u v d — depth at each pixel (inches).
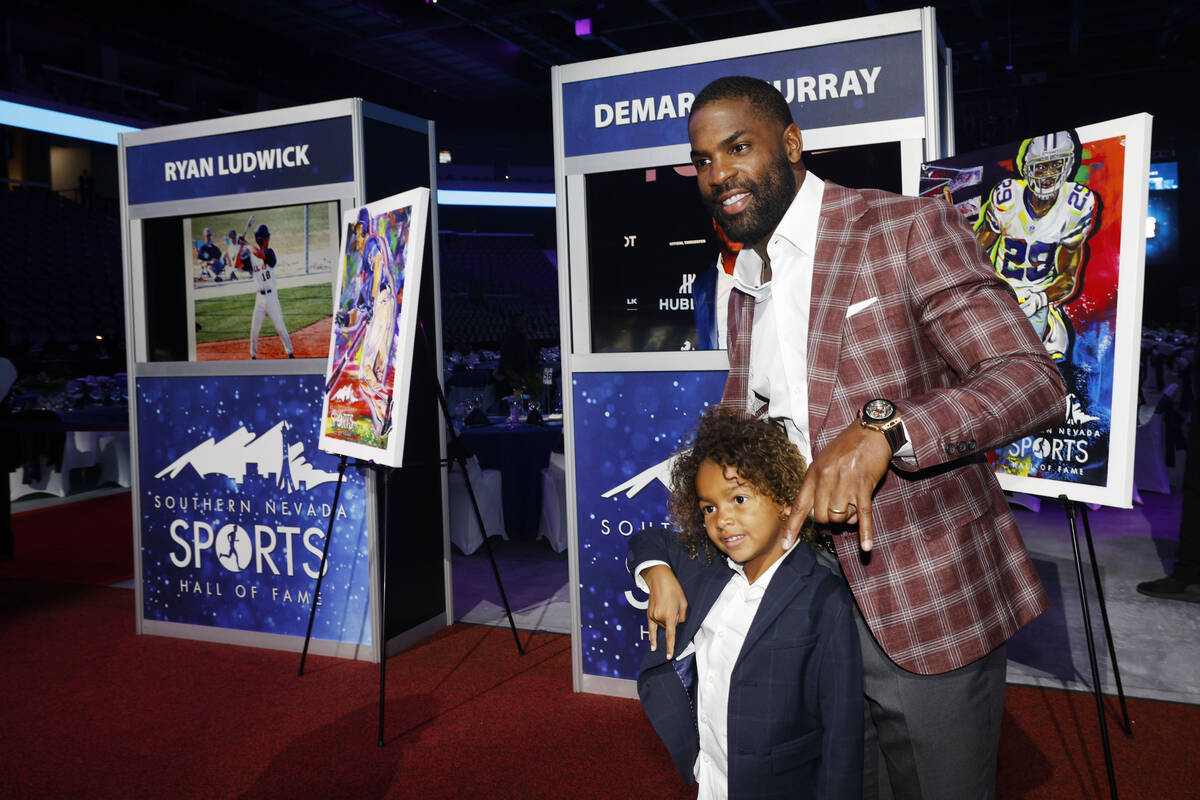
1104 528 199.0
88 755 102.6
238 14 646.5
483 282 1012.5
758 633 53.4
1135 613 143.0
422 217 105.6
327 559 135.4
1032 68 676.7
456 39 720.3
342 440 117.7
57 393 296.0
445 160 920.3
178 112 768.9
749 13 613.0
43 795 93.2
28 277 620.7
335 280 133.6
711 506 54.1
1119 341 73.6
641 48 660.1
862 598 50.4
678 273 112.1
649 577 58.9
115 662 135.3
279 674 128.6
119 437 292.0
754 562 55.9
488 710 113.7
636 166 112.2
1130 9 548.1
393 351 106.3
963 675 49.8
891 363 50.5
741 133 51.9
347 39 698.2
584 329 116.6
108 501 277.7
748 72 107.7
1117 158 74.2
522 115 952.3
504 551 208.1
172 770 98.4
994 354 45.8
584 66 113.9
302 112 132.5
